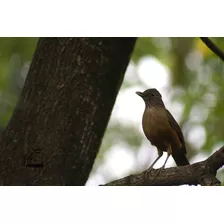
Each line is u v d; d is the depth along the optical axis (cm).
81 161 923
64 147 909
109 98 943
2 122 1490
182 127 1603
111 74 941
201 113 1579
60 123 912
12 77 1568
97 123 933
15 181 903
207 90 1594
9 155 912
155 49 1711
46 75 934
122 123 1908
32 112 921
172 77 1750
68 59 932
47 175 902
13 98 1548
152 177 947
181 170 915
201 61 1677
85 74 927
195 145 1577
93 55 933
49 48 949
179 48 1741
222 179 1357
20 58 1582
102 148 1847
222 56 926
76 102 920
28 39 1580
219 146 1502
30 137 912
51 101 920
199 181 879
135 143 1886
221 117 1527
